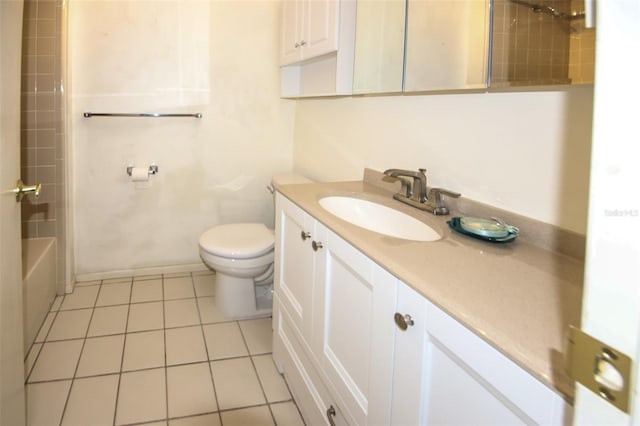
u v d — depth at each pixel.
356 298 1.17
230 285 2.41
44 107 2.49
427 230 1.37
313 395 1.53
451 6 1.43
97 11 2.60
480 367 0.72
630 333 0.38
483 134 1.37
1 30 1.14
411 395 0.92
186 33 2.75
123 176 2.80
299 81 2.80
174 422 1.65
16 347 1.35
